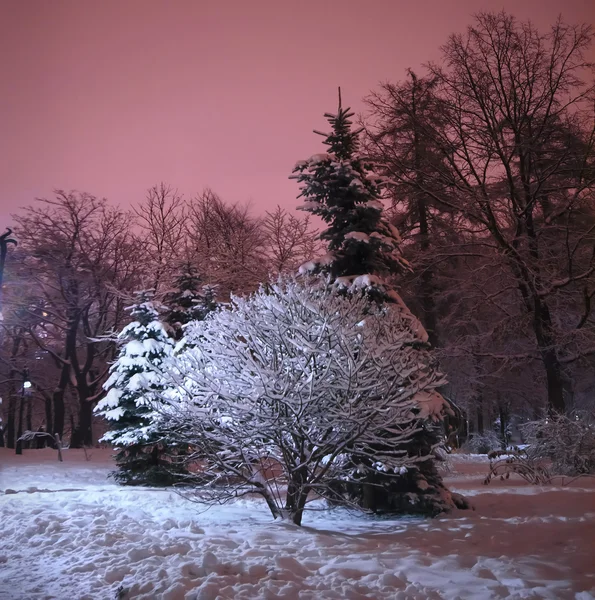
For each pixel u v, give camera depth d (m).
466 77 24.64
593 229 23.09
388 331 9.66
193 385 10.60
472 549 7.96
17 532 8.51
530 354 24.19
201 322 11.25
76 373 35.22
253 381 9.21
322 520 10.70
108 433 17.56
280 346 9.70
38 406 45.69
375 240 12.21
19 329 37.09
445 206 26.42
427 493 11.08
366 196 12.71
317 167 12.77
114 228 36.50
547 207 25.11
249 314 10.05
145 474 16.83
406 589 5.82
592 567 6.83
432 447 10.80
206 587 5.57
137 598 5.57
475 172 24.53
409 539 8.66
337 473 10.55
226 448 10.05
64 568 6.80
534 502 11.80
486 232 25.98
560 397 22.30
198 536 8.01
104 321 37.41
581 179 23.44
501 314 26.38
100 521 9.06
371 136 26.27
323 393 9.20
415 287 26.97
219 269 28.72
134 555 6.95
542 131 23.78
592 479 15.64
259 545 7.54
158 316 18.95
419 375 10.55
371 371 9.16
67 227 35.59
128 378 17.88
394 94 26.08
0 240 15.52
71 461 23.47
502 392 34.50
